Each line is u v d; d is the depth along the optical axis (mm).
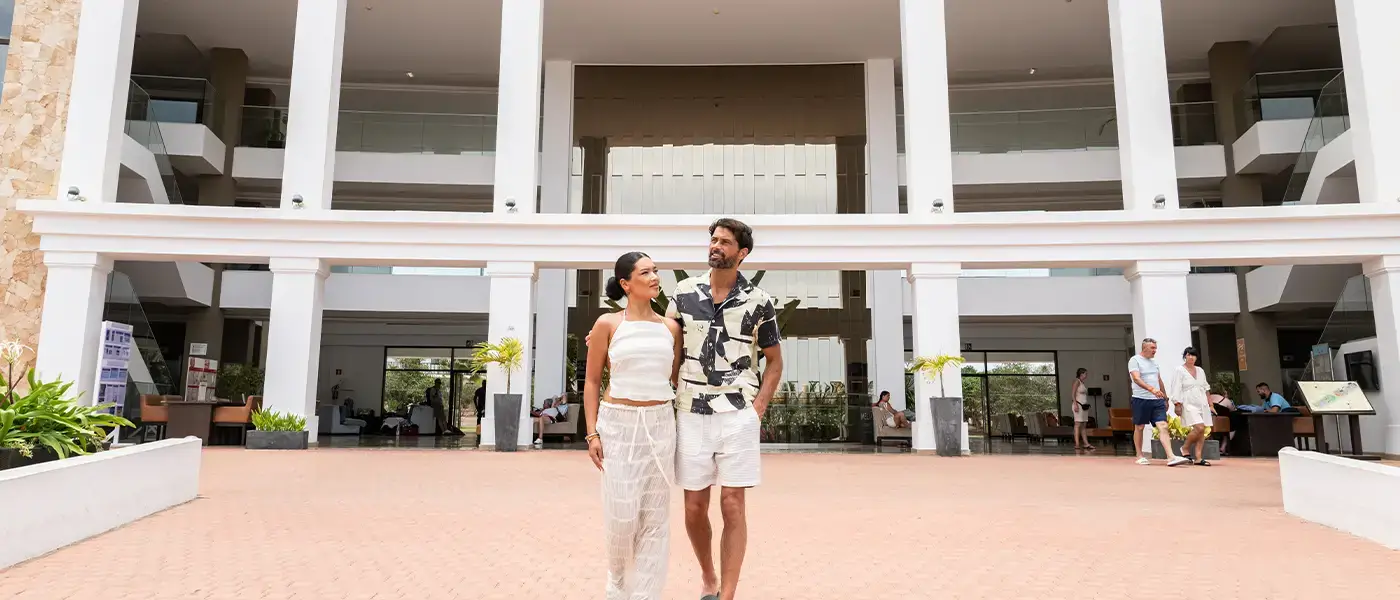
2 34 14086
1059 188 19422
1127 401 23172
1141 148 13312
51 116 13508
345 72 22219
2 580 3541
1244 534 4898
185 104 18156
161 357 14758
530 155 13758
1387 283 12164
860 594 3404
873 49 20094
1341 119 15281
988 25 19375
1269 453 12359
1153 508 6059
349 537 4656
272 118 19688
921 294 13125
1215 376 18984
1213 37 19500
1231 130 19016
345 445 14695
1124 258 12867
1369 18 12914
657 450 2787
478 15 19047
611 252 13266
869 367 18797
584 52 20219
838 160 20297
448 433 23484
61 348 12312
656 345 2844
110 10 13594
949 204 13523
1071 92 22922
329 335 23422
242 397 18906
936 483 7953
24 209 12445
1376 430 12555
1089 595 3395
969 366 24094
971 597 3357
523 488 7191
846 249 13266
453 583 3566
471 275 19375
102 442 6137
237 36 19812
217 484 7266
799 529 5035
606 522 2771
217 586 3465
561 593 3410
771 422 18328
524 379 13055
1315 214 12320
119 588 3420
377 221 13062
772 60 20594
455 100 23531
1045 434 20094
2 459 5121
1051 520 5445
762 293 3078
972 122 19219
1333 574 3789
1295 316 18953
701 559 3043
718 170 20234
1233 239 12578
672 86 20750
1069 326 23484
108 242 12680
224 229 12914
